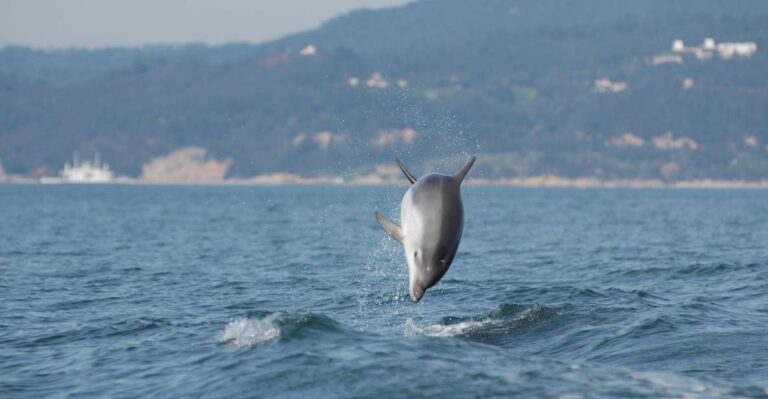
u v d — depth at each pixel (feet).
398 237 136.87
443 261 133.69
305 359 166.81
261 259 465.06
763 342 184.34
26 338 215.51
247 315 207.41
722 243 573.33
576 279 346.13
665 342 186.29
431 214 133.80
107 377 171.53
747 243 571.28
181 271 394.11
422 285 133.28
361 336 186.60
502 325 215.51
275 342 181.68
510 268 399.65
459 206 136.15
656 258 450.71
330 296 297.94
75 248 542.57
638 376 156.25
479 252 501.97
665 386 149.18
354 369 158.71
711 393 144.56
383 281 349.82
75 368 180.65
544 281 336.49
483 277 354.33
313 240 627.46
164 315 252.42
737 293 279.90
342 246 566.77
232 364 170.09
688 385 150.10
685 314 218.79
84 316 252.01
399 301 279.49
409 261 135.03
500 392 144.77
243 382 157.17
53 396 159.53
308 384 152.56
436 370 157.99
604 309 228.84
